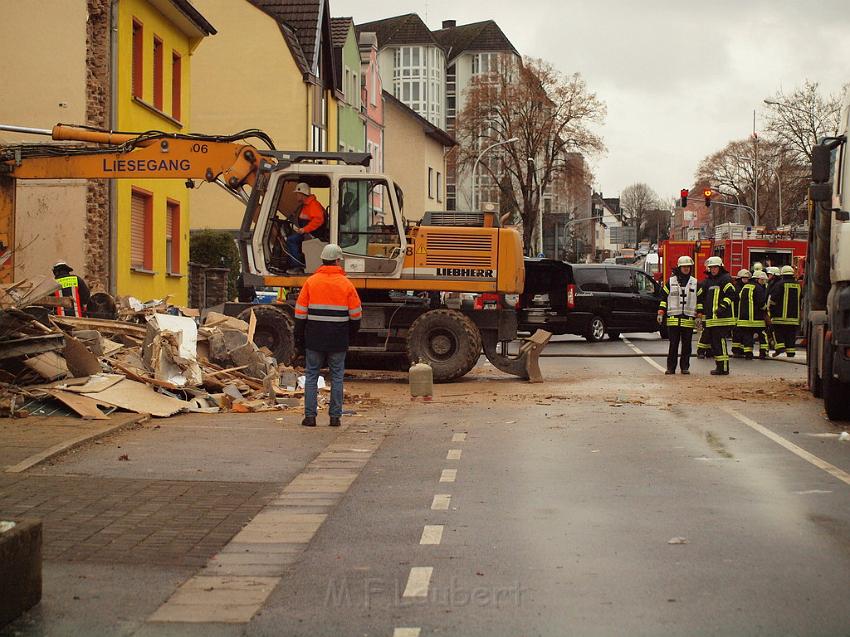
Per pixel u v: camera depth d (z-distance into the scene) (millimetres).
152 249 28812
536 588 6297
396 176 73812
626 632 5492
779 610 5836
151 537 7527
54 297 15625
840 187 13914
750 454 11102
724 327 21656
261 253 19484
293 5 48844
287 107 45844
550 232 125062
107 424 12219
